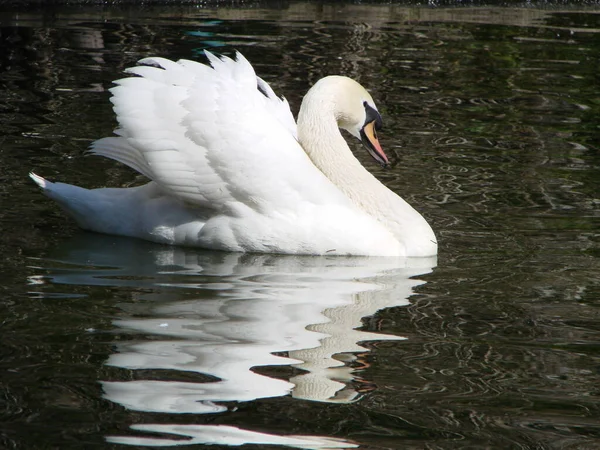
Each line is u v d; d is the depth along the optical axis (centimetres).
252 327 875
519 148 1566
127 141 1141
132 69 1148
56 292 952
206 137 1108
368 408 725
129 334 845
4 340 822
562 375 797
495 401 746
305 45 2159
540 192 1358
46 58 1944
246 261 1103
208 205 1130
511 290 1007
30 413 695
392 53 2144
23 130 1511
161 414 699
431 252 1139
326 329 880
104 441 659
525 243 1165
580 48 2252
